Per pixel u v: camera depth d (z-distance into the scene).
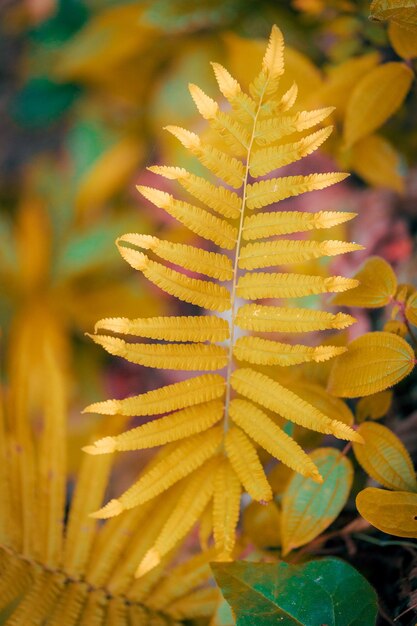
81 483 0.79
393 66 0.82
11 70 1.95
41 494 0.80
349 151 0.92
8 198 1.80
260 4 1.09
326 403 0.75
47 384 0.81
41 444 0.80
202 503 0.73
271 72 0.71
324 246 0.71
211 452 0.73
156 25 1.16
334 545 0.79
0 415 0.81
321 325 0.71
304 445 0.78
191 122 1.17
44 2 1.86
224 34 1.09
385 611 0.74
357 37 0.96
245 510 0.79
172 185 1.15
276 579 0.71
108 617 0.76
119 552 0.78
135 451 1.15
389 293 0.74
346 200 1.08
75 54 1.32
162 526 0.78
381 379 0.72
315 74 0.91
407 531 0.70
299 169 1.11
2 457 0.80
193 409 0.73
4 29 1.96
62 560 0.78
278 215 0.72
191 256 0.72
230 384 0.73
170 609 0.77
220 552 0.74
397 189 0.94
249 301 1.09
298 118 0.71
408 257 0.98
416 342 0.75
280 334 0.97
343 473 0.74
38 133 1.88
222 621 0.74
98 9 1.58
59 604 0.76
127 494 0.72
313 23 1.02
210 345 0.73
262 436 0.72
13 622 0.75
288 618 0.70
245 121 0.71
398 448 0.72
